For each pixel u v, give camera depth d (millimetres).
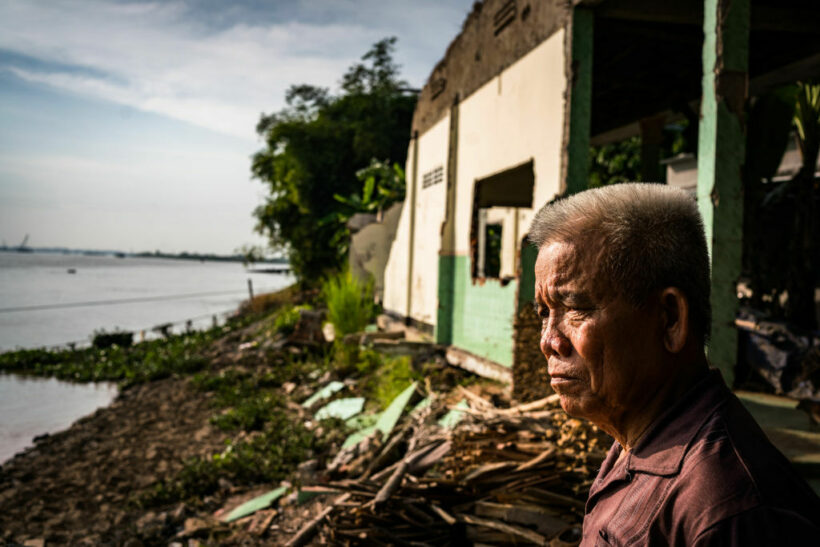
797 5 5637
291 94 25391
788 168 8297
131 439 9234
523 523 3686
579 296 893
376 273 17078
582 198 940
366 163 23875
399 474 4492
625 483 889
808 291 5594
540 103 6258
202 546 5148
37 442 9750
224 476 7086
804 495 710
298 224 24078
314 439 7691
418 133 11055
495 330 7508
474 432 4562
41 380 15766
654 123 9055
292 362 12695
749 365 4902
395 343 8961
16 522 6320
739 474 710
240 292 70000
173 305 47656
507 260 12336
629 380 875
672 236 853
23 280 98875
